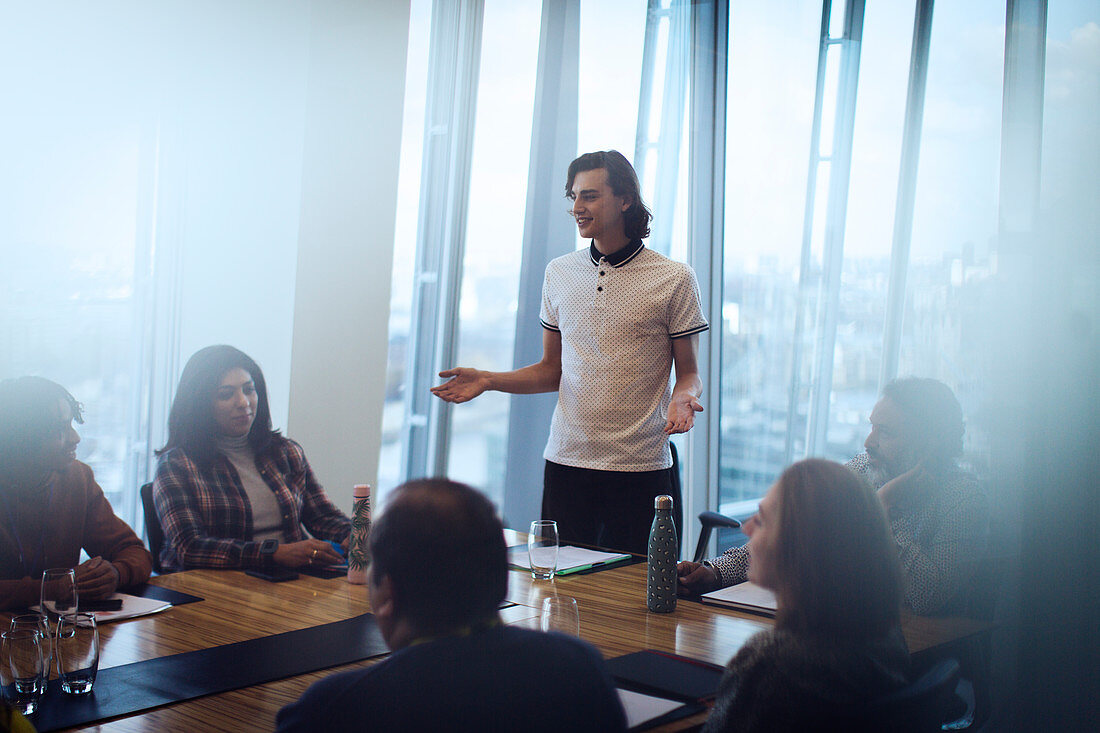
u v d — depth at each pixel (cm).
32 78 294
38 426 211
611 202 255
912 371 316
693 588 195
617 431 260
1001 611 241
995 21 297
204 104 328
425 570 102
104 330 310
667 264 259
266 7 338
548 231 403
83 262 305
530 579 206
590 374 262
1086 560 237
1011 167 274
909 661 128
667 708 132
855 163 350
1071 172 263
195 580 204
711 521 269
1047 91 267
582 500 263
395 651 106
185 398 244
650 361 260
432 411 395
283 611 180
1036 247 267
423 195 393
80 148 303
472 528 103
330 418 367
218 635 165
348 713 99
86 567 186
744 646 132
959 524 194
